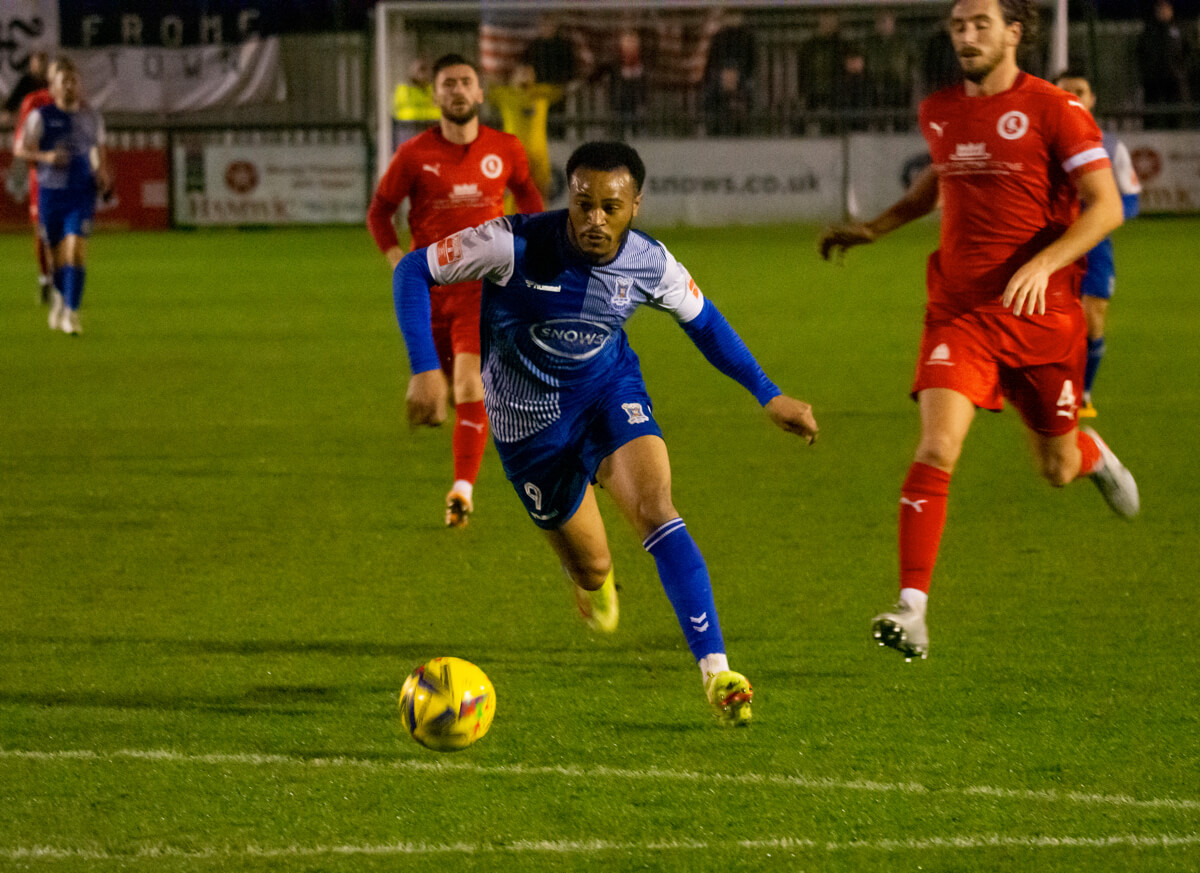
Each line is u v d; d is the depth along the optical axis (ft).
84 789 29.09
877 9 181.57
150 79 194.08
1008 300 34.47
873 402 76.23
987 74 36.52
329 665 36.86
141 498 56.24
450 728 29.40
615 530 52.03
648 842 26.55
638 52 181.78
